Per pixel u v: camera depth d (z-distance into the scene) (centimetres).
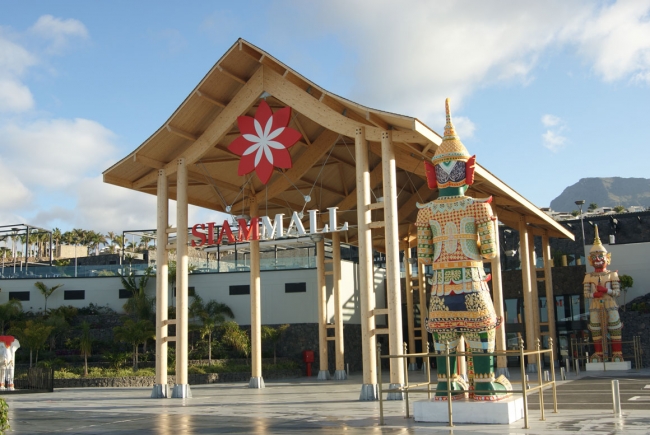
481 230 1680
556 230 4325
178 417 1917
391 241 2272
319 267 3859
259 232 2634
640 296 4691
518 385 2695
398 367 2267
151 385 3769
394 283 2269
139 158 2773
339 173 3447
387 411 1897
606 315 3956
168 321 2762
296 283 4709
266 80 2622
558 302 4878
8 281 5159
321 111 2492
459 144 1781
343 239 4338
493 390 1527
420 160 2817
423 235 1769
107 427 1703
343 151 3197
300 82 2534
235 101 2694
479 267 1694
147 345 4694
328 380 3759
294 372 4406
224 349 4481
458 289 1664
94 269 5234
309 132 3027
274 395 2708
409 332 4728
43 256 11469
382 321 5272
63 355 4534
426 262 1772
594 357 3997
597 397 2186
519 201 3303
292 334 4656
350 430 1488
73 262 7900
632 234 5938
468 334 1650
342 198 3669
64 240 12631
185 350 2708
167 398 2664
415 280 5347
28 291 5144
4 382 3272
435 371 4538
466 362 1806
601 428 1384
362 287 2330
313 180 3419
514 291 4978
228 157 3009
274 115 2622
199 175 3117
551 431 1355
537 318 4206
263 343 4612
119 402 2520
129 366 4206
